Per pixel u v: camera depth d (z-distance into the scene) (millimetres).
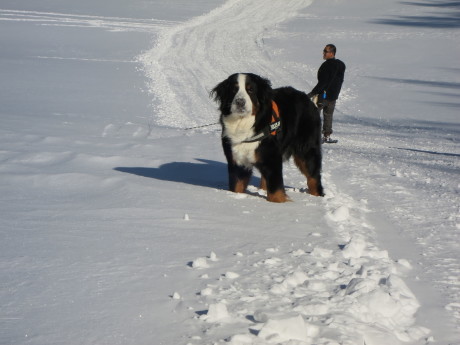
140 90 18625
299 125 6945
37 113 13320
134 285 3709
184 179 7387
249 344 2951
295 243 4828
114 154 8680
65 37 28875
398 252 4898
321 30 34969
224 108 6457
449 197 7070
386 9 44219
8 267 3891
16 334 2998
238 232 5059
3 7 38344
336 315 3348
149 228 4980
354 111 17641
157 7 40906
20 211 5305
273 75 23375
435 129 15258
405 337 3266
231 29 34281
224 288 3715
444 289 4074
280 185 6480
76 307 3346
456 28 36406
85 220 5117
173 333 3088
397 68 25109
